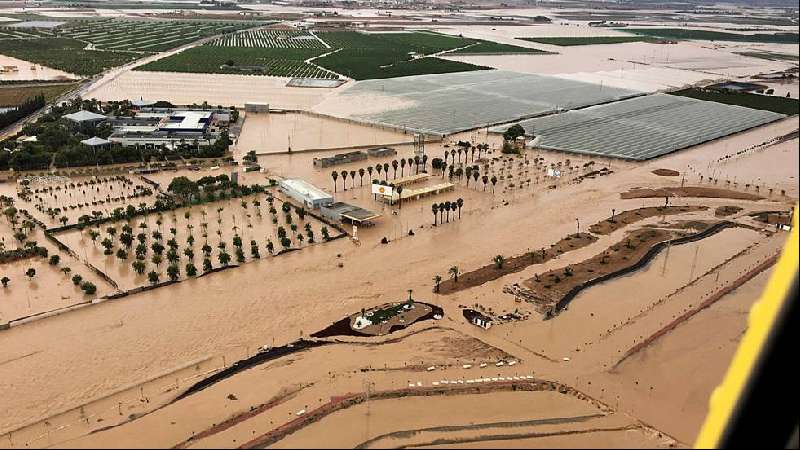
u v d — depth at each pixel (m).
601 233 158.12
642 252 144.88
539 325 114.56
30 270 128.12
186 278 130.62
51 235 148.00
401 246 150.12
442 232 159.12
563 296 124.75
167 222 158.62
